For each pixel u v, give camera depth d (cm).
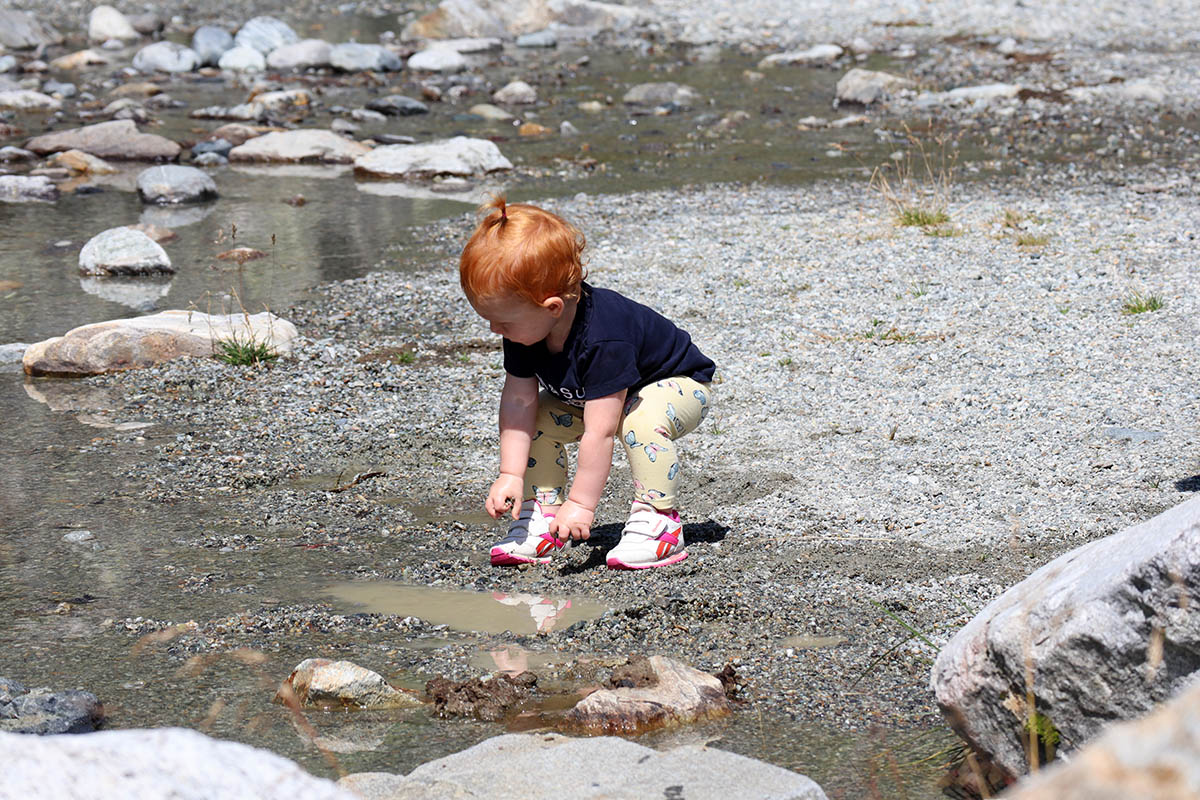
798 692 442
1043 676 341
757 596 525
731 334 915
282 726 419
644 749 368
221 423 767
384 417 773
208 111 1927
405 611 520
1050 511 605
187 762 220
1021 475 652
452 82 2217
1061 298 962
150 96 2070
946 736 406
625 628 498
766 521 610
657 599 525
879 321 930
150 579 552
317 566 568
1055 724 344
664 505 564
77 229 1275
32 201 1398
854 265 1081
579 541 595
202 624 506
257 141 1659
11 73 2270
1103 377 794
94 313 997
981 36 2595
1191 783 160
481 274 516
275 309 1009
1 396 820
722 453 702
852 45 2530
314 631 500
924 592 525
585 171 1560
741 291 1020
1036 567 546
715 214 1298
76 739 226
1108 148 1614
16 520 621
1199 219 1189
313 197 1428
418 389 823
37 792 214
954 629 489
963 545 573
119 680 457
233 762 222
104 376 857
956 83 2114
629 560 558
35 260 1160
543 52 2608
